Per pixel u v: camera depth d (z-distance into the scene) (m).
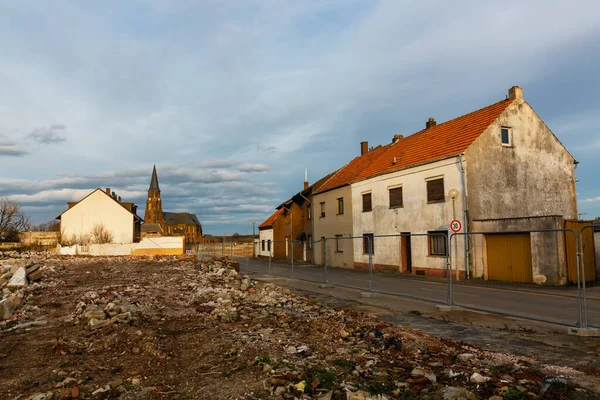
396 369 5.77
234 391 5.06
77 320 8.93
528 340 7.54
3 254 36.31
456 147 21.91
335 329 8.30
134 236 65.94
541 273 17.33
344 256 32.59
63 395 4.83
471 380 5.23
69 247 46.91
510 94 23.08
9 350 6.96
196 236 176.25
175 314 10.23
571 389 4.86
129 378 5.54
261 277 23.00
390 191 26.56
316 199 38.62
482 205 20.80
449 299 11.45
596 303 12.23
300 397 4.78
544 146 23.33
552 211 23.09
